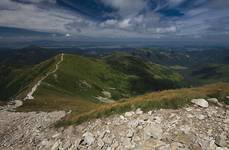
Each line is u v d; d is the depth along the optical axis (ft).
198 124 55.83
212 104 70.33
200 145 47.57
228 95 78.95
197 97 72.59
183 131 52.54
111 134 58.70
